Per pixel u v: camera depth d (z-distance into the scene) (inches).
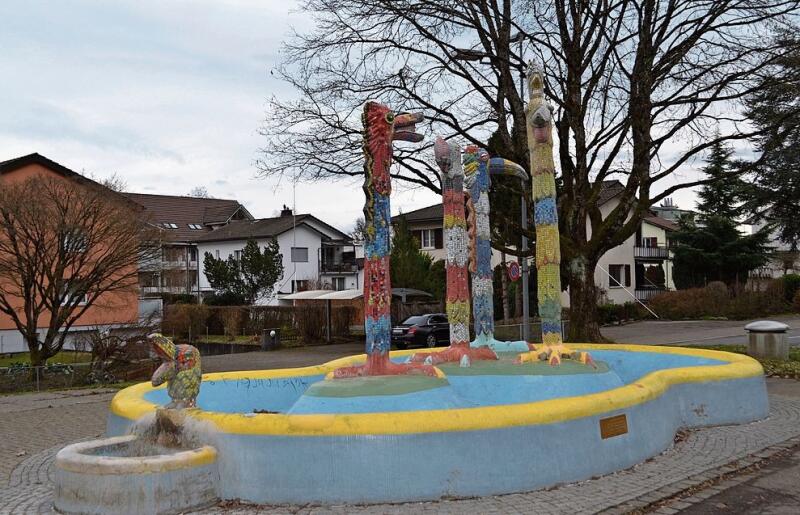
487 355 433.7
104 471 240.8
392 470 249.3
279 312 1369.3
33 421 490.9
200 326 1457.9
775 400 467.2
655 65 729.0
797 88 685.3
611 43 703.1
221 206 2363.4
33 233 725.9
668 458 309.6
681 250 1727.4
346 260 2228.1
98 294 759.1
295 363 928.3
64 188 722.2
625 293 1795.0
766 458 310.8
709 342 976.9
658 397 330.3
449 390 323.3
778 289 1572.3
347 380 324.2
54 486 271.3
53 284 725.3
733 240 1686.8
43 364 738.2
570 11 722.2
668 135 727.7
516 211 1036.5
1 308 751.7
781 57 680.4
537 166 462.0
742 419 388.5
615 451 287.9
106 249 757.3
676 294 1584.6
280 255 1729.8
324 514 238.8
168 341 287.3
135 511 238.1
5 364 875.4
